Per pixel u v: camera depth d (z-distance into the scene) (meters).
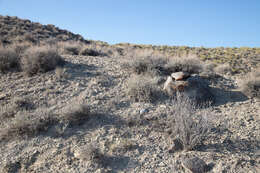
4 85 7.53
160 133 5.23
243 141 4.85
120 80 8.02
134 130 5.34
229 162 4.25
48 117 5.67
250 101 6.88
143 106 6.31
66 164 4.43
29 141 5.13
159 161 4.43
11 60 8.88
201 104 6.43
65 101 6.61
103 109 6.17
